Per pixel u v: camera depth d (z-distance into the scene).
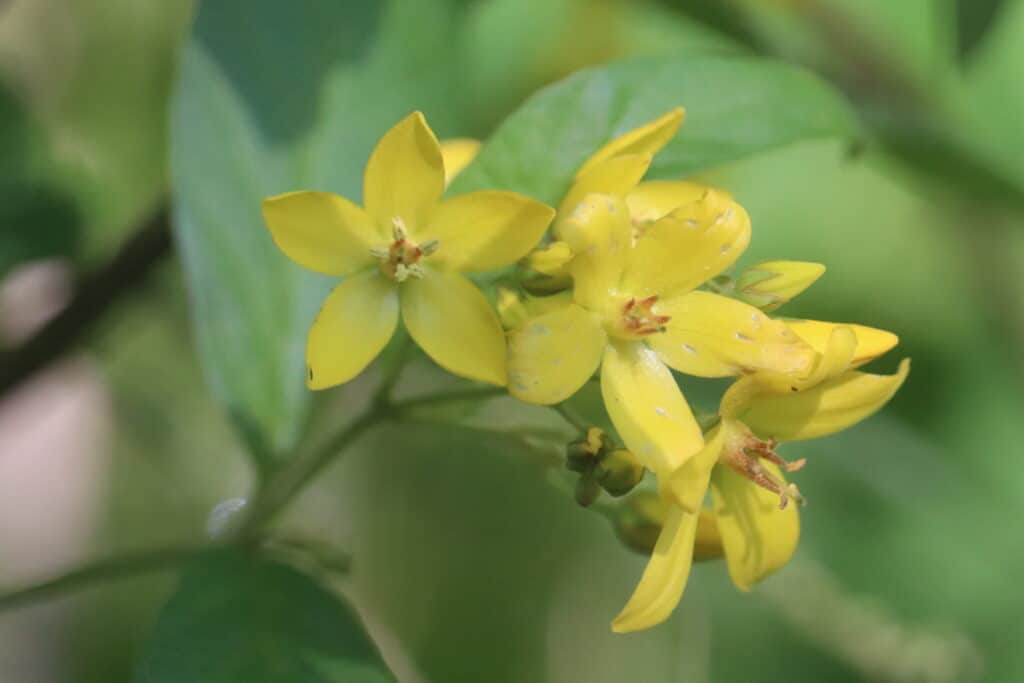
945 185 0.30
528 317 0.26
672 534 0.25
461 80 0.29
